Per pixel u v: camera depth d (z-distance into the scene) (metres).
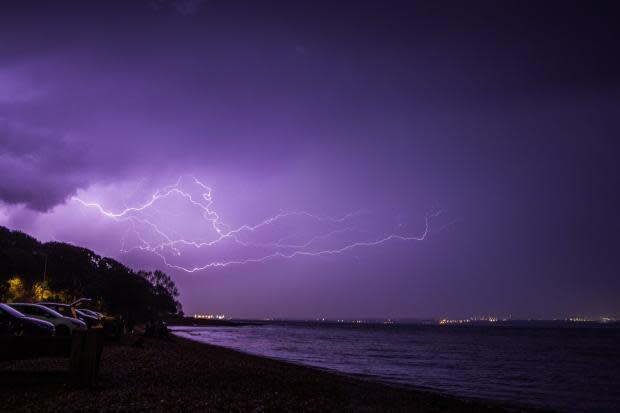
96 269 81.88
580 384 26.78
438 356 47.56
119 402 9.56
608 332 192.50
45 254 73.69
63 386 10.50
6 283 55.50
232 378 15.81
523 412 16.38
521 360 45.97
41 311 20.62
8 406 8.63
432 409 14.70
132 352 20.77
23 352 11.10
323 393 15.12
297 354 42.09
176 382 13.37
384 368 31.86
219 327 165.75
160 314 134.25
